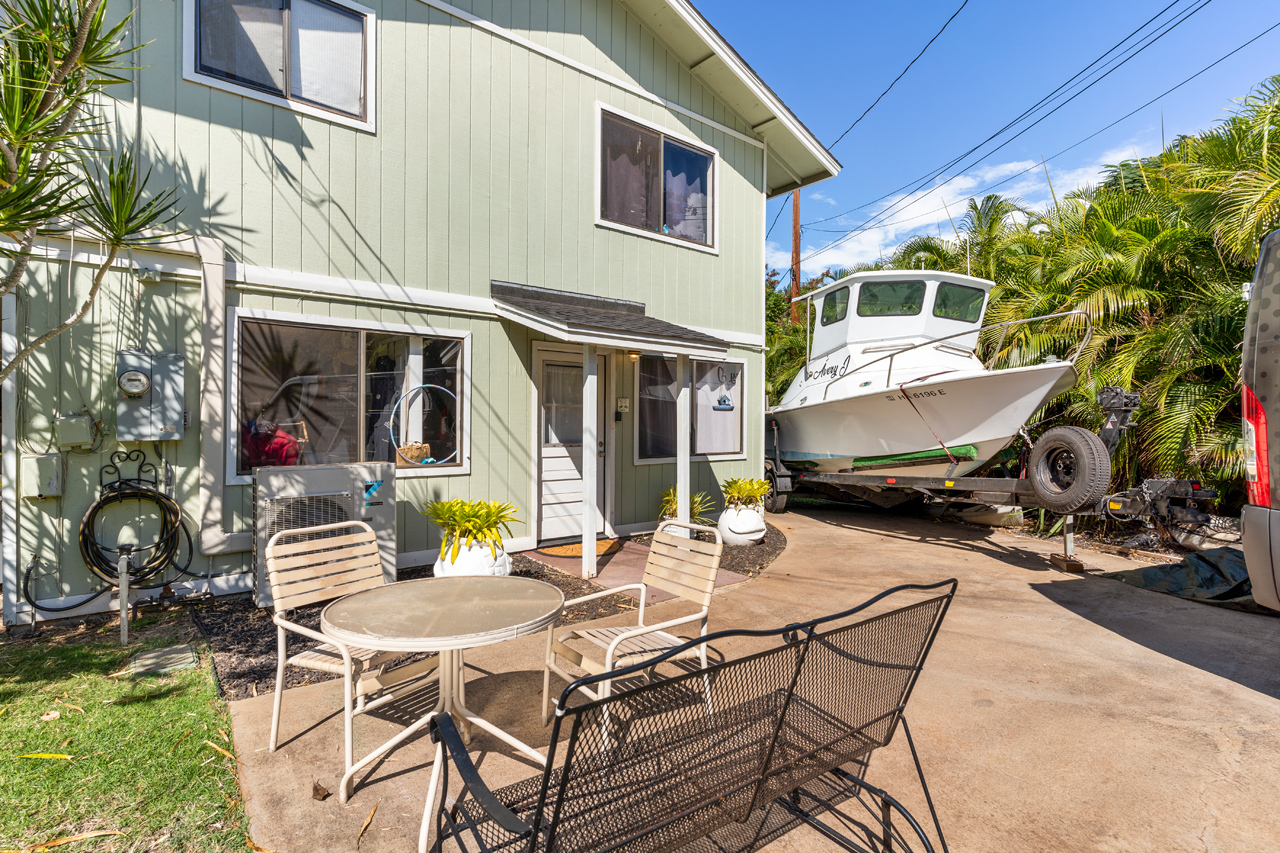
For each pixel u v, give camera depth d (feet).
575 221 23.17
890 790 8.55
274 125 16.90
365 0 18.33
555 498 23.12
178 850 7.04
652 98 25.53
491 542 15.66
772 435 33.19
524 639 13.65
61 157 13.92
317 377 17.56
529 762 8.91
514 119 21.50
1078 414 24.77
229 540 15.92
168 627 13.98
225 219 16.15
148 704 10.35
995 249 37.17
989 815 8.00
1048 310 28.30
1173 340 22.65
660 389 26.25
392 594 9.28
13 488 13.85
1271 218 20.04
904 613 6.88
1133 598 17.67
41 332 14.07
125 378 14.43
